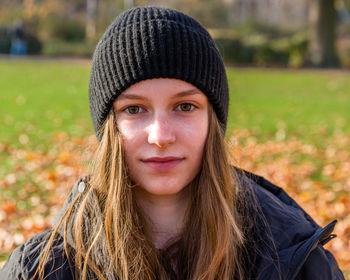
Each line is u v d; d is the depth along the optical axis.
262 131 8.57
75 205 1.69
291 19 42.22
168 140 1.54
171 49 1.60
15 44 26.11
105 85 1.65
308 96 13.39
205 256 1.65
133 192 1.69
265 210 1.74
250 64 24.08
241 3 41.00
